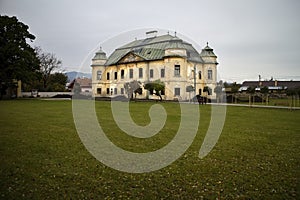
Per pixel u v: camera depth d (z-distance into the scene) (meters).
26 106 23.72
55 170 5.57
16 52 37.44
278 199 4.23
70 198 4.23
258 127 12.13
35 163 6.04
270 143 8.58
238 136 9.82
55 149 7.37
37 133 9.81
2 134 9.54
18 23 39.78
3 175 5.20
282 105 28.59
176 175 5.39
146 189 4.64
